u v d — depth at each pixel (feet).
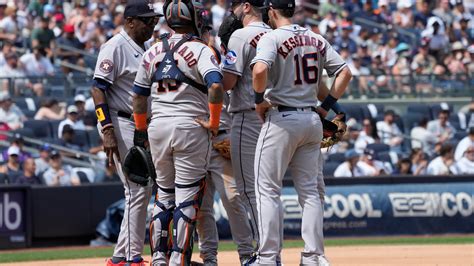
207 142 84.53
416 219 176.04
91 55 228.02
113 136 90.22
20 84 200.23
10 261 131.23
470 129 198.08
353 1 273.13
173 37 85.10
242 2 94.43
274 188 83.51
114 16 243.19
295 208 168.76
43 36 220.64
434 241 159.74
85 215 163.43
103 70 90.02
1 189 156.35
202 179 85.30
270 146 82.84
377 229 174.19
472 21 278.46
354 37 255.29
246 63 88.12
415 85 222.89
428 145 209.26
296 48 83.10
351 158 183.01
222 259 118.62
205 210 95.20
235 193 93.15
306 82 83.46
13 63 212.43
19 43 228.22
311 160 84.43
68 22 239.30
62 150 183.93
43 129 192.65
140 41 92.68
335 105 94.84
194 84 83.61
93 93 90.63
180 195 84.64
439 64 250.78
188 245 84.12
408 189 176.55
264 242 82.64
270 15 85.56
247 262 90.02
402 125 212.43
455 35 268.41
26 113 196.24
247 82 88.79
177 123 83.20
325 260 83.71
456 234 177.47
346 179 174.60
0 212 155.94
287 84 82.79
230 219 94.12
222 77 82.99
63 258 134.00
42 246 160.45
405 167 191.72
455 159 198.70
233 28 95.04
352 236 172.65
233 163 90.43
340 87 84.79
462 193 178.50
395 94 221.46
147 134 87.35
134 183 90.89
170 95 83.71
